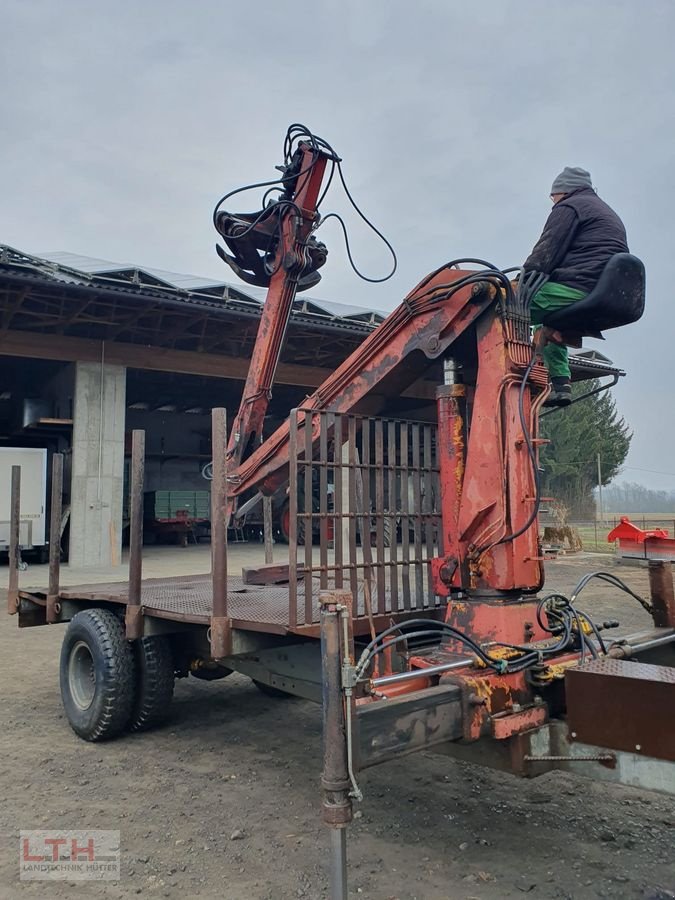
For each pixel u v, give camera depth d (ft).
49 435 70.38
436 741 9.21
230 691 21.30
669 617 13.30
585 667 9.29
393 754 8.71
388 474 13.25
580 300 11.81
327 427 12.35
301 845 11.48
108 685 16.20
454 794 13.43
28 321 53.62
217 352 61.31
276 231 18.47
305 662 14.33
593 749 9.30
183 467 100.68
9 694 20.86
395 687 10.34
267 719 18.49
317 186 18.04
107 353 56.65
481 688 9.73
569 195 12.52
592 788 13.61
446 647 11.59
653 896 9.70
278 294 18.45
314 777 14.51
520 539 11.48
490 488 11.59
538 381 12.05
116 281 46.60
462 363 13.17
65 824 12.35
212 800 13.35
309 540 12.10
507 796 13.29
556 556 62.54
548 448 171.83
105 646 16.39
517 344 11.73
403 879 10.30
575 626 11.57
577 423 172.04
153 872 10.69
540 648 10.78
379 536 13.00
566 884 10.06
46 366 70.54
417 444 13.75
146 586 21.21
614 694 8.74
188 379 80.84
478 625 11.43
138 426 98.32
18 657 25.81
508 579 11.37
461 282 11.78
